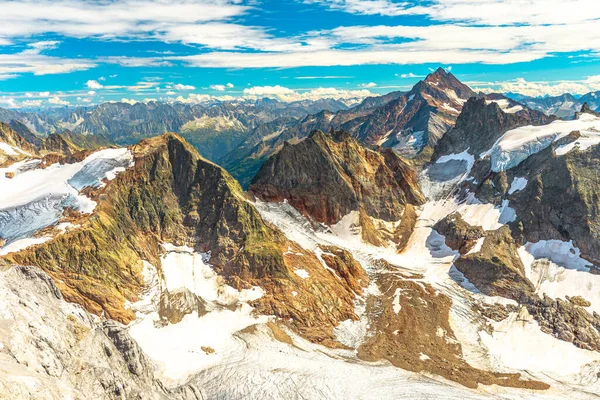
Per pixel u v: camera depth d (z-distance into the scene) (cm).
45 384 4238
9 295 5481
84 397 4681
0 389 3569
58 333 5566
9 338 4634
